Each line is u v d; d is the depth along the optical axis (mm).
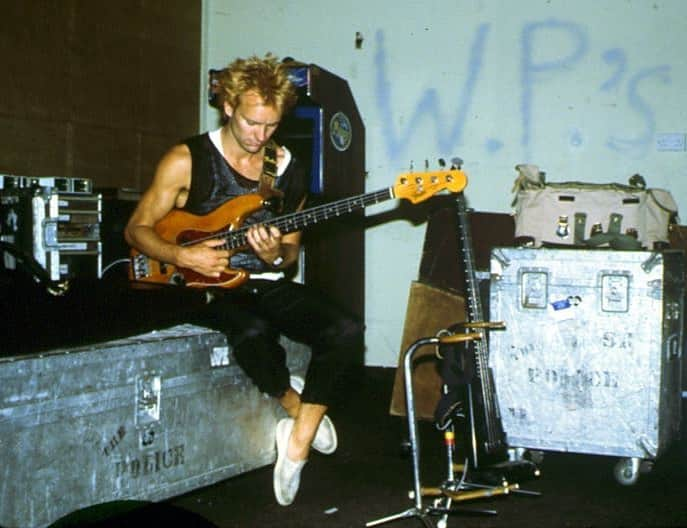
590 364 3137
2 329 2234
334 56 5062
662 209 3764
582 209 3775
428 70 4887
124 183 4754
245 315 2834
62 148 4344
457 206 3469
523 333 3223
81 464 2336
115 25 4652
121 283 2871
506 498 2938
